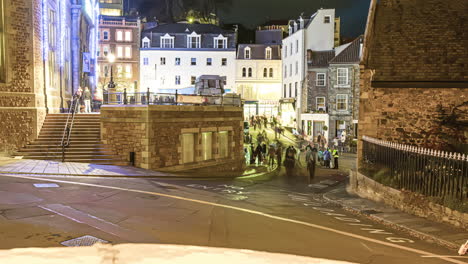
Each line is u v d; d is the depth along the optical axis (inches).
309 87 1921.8
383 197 559.5
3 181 516.7
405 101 678.5
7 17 781.9
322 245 320.2
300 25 2063.2
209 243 304.5
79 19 1216.8
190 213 412.2
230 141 1074.1
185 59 2374.5
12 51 792.9
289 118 2145.7
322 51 1972.2
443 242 365.7
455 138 648.4
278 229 367.6
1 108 775.1
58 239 287.0
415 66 685.9
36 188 483.5
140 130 795.4
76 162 772.0
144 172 742.5
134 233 319.9
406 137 677.9
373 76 685.3
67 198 440.5
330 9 1999.3
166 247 234.1
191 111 903.7
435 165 461.7
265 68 2381.9
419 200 474.0
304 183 812.0
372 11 705.6
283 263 226.2
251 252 245.0
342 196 622.8
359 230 393.7
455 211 417.1
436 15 746.8
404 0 774.5
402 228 420.5
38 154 780.6
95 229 322.3
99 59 2340.1
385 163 589.6
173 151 855.7
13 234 293.3
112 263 198.2
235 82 2384.4
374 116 690.8
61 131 849.5
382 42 723.4
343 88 1774.1
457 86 648.4
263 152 1282.0
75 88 1197.1
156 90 2356.1
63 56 1055.6
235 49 2386.8
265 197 581.0
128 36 2359.7
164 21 3479.3
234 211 440.8
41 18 857.5
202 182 709.9
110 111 824.9
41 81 856.9
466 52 689.6
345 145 1662.2
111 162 795.4
